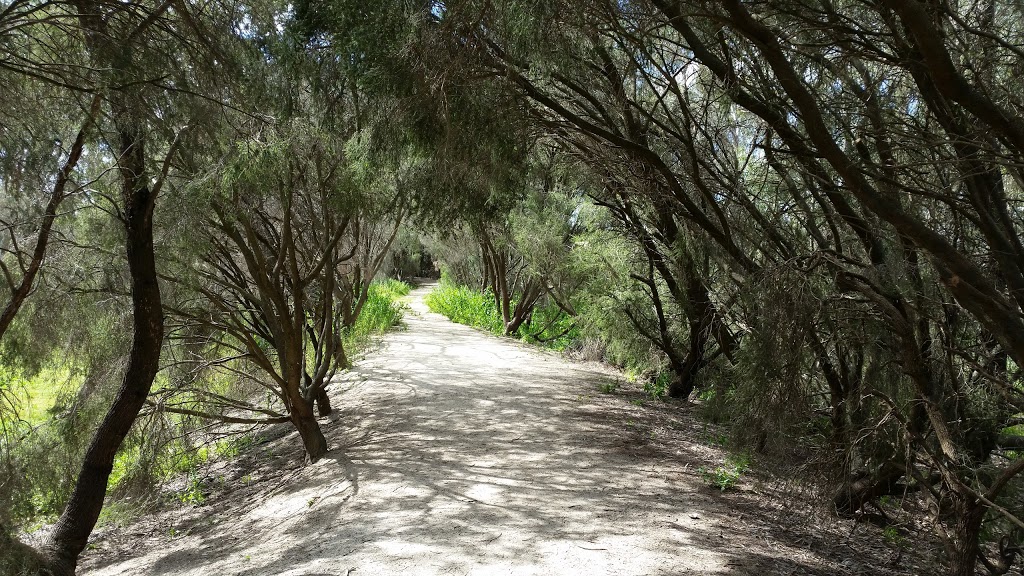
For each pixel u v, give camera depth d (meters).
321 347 8.89
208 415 7.28
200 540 5.89
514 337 19.80
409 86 4.50
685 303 9.10
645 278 10.38
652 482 5.91
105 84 3.88
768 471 4.99
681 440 7.57
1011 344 2.95
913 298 4.16
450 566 4.00
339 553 4.38
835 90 4.36
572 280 13.12
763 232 5.39
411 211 7.12
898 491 5.10
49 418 6.16
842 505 5.23
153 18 4.11
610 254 10.47
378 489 5.84
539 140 6.71
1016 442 4.60
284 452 8.59
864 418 4.60
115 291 5.81
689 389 10.44
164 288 6.71
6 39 3.63
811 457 4.62
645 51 4.79
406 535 4.59
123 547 6.15
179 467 8.30
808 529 4.98
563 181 9.02
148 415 7.03
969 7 3.78
